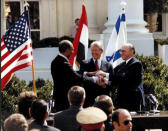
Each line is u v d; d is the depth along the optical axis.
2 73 8.39
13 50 8.49
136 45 15.73
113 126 5.66
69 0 19.89
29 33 8.64
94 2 18.97
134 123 7.05
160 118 7.07
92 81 7.93
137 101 7.98
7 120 4.48
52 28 19.88
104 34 16.05
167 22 20.47
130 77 7.99
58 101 7.80
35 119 5.31
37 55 15.90
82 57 9.34
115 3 16.03
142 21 16.22
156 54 16.94
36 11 19.92
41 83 12.52
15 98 9.85
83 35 9.35
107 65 8.22
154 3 19.17
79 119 4.60
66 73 7.65
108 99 5.81
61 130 5.93
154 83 10.57
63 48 7.68
